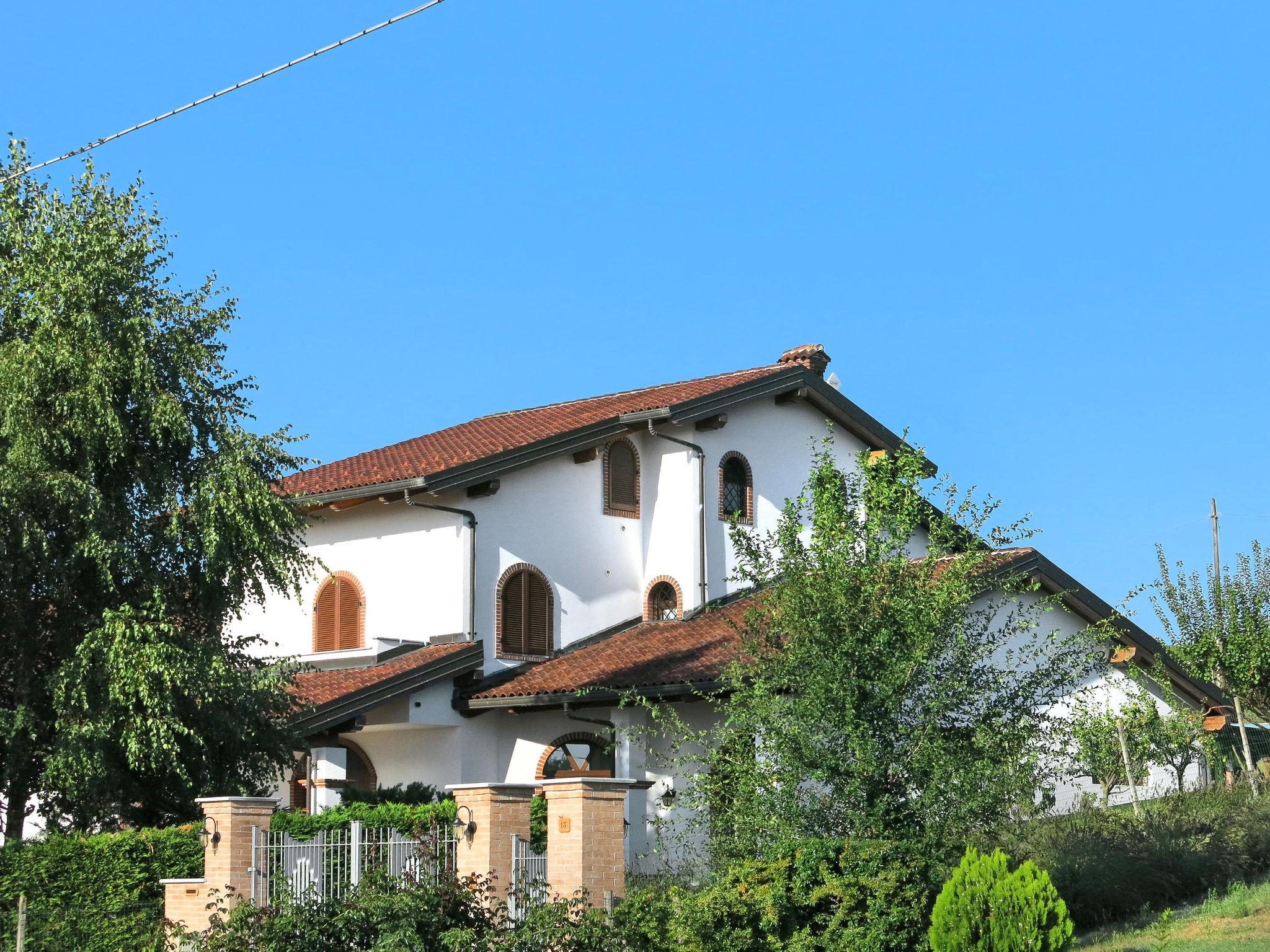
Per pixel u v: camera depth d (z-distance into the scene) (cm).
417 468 3008
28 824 2692
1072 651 1783
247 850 1812
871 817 1631
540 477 3150
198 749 2091
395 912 1518
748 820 1691
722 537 3281
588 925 1531
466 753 2906
